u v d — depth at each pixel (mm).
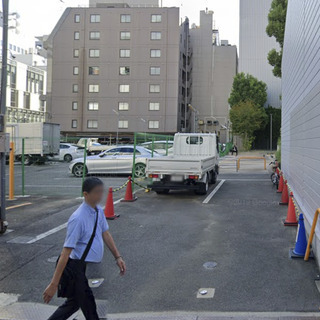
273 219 9359
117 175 19969
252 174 21922
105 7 66250
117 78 65812
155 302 4918
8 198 12648
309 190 7809
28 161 18172
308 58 8445
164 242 7539
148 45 65188
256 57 65938
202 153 16875
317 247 6047
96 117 66250
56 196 13109
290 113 13617
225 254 6742
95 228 3684
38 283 5590
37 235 8023
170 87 64938
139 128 65438
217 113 79875
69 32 66750
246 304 4770
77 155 29797
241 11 66000
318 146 6637
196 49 80562
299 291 5105
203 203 11758
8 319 4578
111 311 4684
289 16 14352
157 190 13805
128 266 6211
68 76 66812
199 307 4738
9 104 74875
